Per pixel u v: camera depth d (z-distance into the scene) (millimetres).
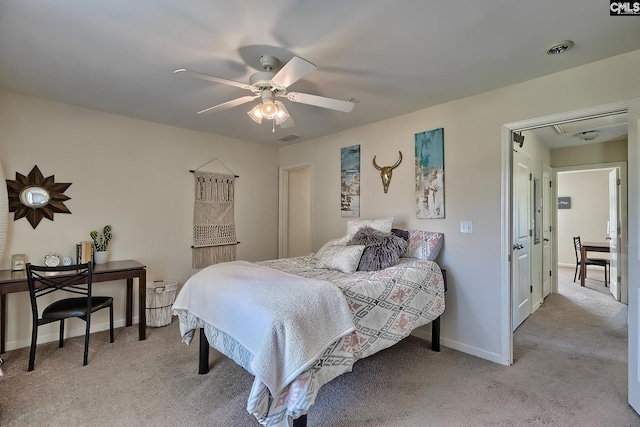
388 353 2867
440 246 3016
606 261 5527
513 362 2695
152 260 3758
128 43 2027
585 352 2885
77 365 2590
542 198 4523
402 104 3092
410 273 2529
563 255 7438
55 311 2664
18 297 2949
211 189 4254
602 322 3670
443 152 3068
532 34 1914
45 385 2283
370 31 1881
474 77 2498
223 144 4387
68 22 1804
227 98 2982
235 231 4508
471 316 2881
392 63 2273
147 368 2549
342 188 4039
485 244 2803
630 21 1787
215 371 2498
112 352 2844
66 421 1881
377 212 3656
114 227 3482
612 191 4820
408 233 3135
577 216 7285
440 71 2396
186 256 4031
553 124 2549
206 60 2240
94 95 2926
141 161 3670
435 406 2053
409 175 3354
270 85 2121
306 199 5539
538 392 2219
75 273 2912
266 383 1511
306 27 1844
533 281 4082
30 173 2998
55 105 3117
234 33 1907
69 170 3205
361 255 2730
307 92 2791
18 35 1938
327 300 1855
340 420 1908
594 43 2014
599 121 3504
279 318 1632
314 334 1703
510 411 1999
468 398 2145
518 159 3498
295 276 2195
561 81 2402
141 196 3670
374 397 2152
